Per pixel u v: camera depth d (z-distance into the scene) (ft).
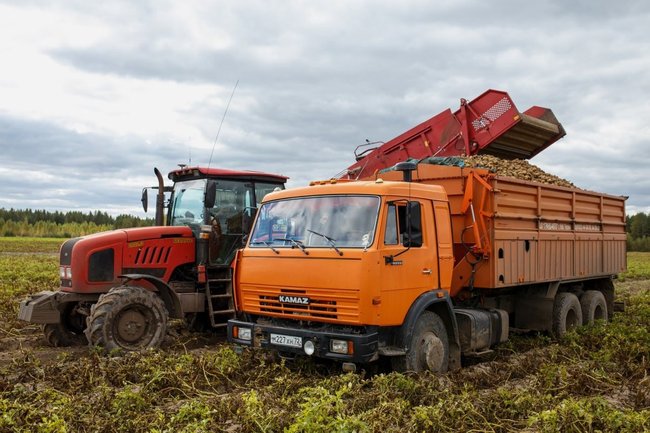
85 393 24.06
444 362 26.94
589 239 41.11
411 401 22.04
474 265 30.68
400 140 41.22
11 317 42.09
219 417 20.36
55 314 33.19
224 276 36.99
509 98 37.27
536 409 21.39
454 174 30.83
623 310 46.70
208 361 26.61
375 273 23.29
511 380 26.86
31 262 98.48
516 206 32.30
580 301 41.04
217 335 37.45
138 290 32.01
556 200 36.81
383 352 23.84
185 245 35.88
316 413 18.06
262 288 26.11
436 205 27.48
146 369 25.82
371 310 23.18
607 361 28.66
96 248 33.35
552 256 36.27
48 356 32.30
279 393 22.93
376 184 24.79
